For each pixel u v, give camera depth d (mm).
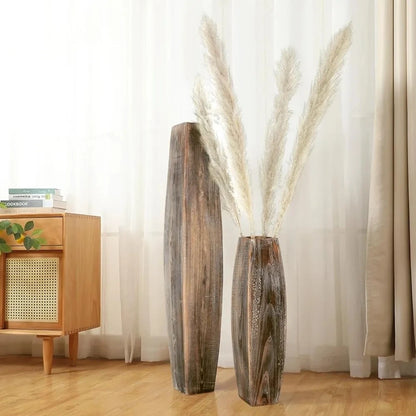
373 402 1854
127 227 2559
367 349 2164
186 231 1962
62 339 2717
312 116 1900
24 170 2787
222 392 1996
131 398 1910
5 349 2787
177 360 1990
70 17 2727
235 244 2412
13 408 1787
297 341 2324
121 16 2682
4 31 2805
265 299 1814
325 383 2139
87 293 2473
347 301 2301
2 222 2320
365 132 2332
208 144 1916
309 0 2416
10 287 2389
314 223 2369
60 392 1999
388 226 2178
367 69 2338
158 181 2559
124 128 2611
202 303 1966
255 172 2398
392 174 2191
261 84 2443
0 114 2801
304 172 2354
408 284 2148
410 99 2158
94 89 2689
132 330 2527
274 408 1783
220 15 2508
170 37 2594
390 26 2211
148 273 2547
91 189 2672
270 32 2459
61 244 2307
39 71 2770
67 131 2715
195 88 1996
